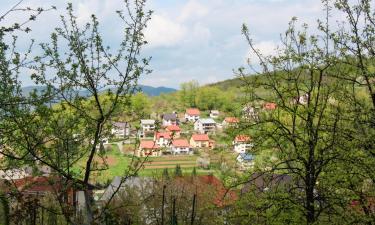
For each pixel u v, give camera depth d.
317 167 13.46
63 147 9.73
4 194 9.38
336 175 13.14
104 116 9.72
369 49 13.60
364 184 13.38
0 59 8.31
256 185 14.04
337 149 13.21
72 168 10.62
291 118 14.43
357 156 12.80
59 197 9.67
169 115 185.75
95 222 9.78
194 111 196.12
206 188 30.44
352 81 13.70
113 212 10.91
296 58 13.85
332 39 13.85
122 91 9.82
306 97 14.48
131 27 9.73
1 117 8.67
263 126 14.38
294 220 13.26
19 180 10.09
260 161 14.63
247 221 13.70
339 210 13.21
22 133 9.20
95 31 9.70
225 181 14.55
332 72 13.78
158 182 30.94
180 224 26.55
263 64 14.48
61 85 9.41
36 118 9.48
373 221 12.34
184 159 124.31
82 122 9.91
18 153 9.57
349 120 13.48
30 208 9.37
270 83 14.45
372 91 13.53
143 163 10.57
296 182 14.27
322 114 13.79
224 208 14.91
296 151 13.52
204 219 26.41
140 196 27.20
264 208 13.54
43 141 9.52
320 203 13.66
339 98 13.77
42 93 8.85
